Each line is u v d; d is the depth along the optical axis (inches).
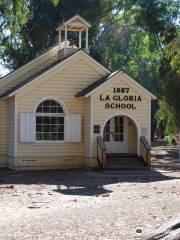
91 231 434.0
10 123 1139.9
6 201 622.8
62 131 1125.1
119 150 1144.8
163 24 1941.4
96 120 1091.3
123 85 1107.3
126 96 1108.5
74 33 1908.2
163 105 1393.9
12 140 1117.1
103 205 578.9
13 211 544.1
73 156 1126.4
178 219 466.6
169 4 1950.1
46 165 1110.4
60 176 965.8
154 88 2353.6
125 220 478.9
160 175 978.1
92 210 540.4
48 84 1116.5
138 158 1104.2
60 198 649.6
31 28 1818.4
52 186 793.6
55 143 1116.5
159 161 1418.6
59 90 1123.9
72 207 568.1
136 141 1128.8
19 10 886.4
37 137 1109.7
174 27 1940.2
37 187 779.4
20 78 1229.7
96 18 1983.3
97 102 1092.5
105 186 784.9
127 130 1150.3
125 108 1109.1
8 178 933.8
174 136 1509.6
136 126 1115.3
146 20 1955.0
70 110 1130.7
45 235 420.8
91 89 1089.4
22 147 1096.8
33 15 1800.0
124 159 1094.4
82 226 453.7
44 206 579.8
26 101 1099.9
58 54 1240.2
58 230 438.6
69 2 1820.9
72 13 1828.2
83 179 906.7
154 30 1948.8
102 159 1061.1
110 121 1143.0
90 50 2026.3
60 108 1127.0
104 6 2001.7
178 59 1381.6
